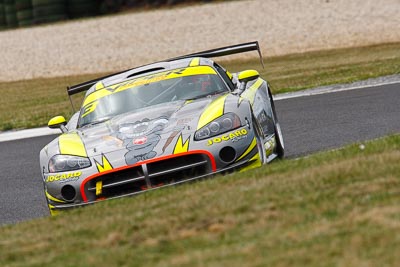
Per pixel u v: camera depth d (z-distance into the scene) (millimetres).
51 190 28344
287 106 56281
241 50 36844
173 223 19062
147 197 24094
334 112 48688
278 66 108562
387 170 20891
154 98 31625
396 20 153500
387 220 16109
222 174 27125
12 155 51469
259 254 15414
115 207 23141
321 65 97125
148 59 151125
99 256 17266
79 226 20844
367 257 14102
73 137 29891
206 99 30484
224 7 197625
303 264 14336
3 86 134750
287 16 174125
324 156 25703
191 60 34531
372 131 39344
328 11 172500
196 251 16469
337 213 17547
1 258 18781
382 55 101500
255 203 19641
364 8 170375
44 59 166250
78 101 88250
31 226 22688
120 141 28297
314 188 20250
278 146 34094
